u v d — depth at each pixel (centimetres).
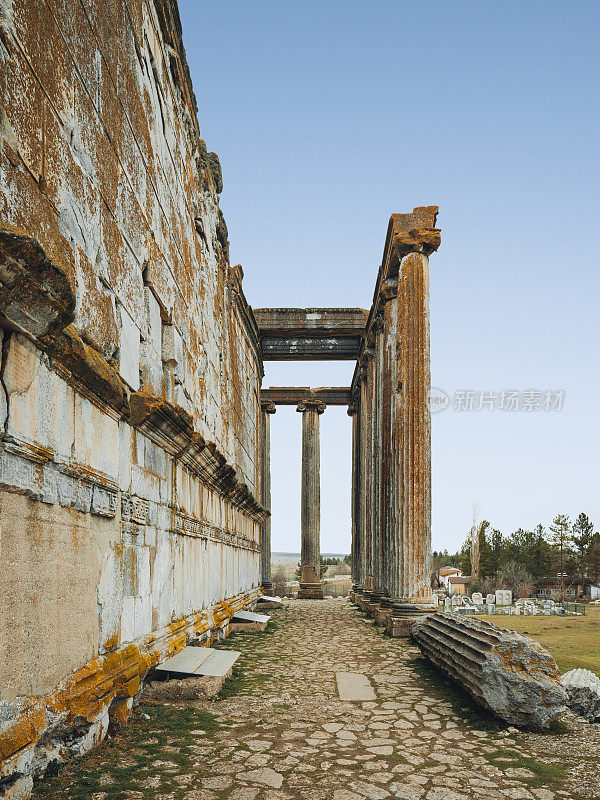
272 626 1859
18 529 442
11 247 378
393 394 1752
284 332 2853
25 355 452
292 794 527
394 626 1583
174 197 1070
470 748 675
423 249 1683
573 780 578
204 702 822
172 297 1029
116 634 679
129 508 731
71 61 570
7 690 421
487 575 7088
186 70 1172
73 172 570
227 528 1712
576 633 2269
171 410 833
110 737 617
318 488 3594
